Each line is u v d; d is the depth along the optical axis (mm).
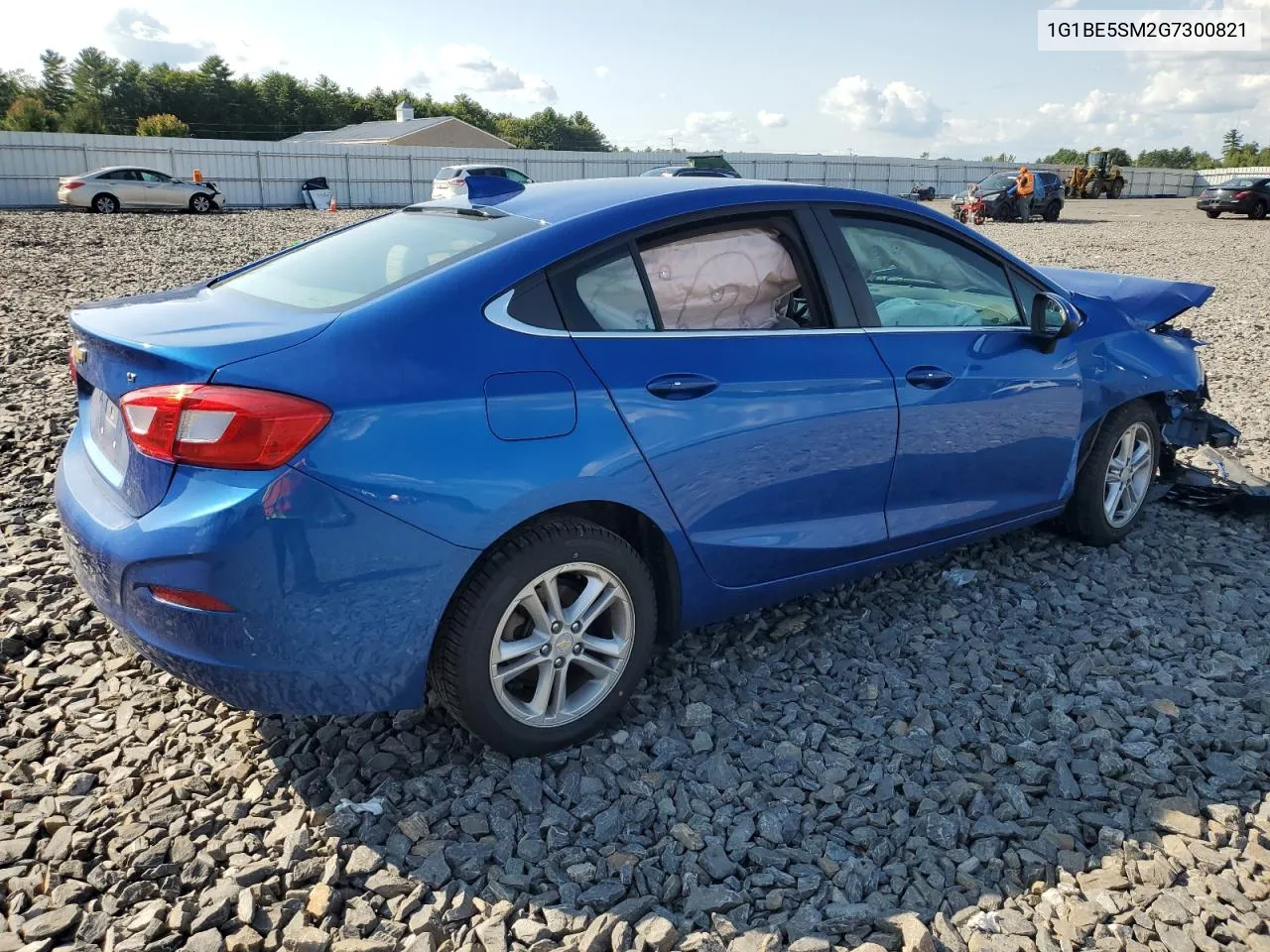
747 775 2775
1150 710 3094
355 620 2391
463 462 2453
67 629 3455
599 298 2803
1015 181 28750
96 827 2496
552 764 2805
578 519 2723
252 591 2293
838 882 2373
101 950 2125
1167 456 4883
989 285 3807
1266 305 11578
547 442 2584
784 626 3617
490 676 2623
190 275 13133
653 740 2938
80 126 79938
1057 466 4000
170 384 2326
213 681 2406
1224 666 3361
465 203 3232
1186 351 4512
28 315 9422
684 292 2980
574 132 121875
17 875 2338
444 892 2309
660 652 3436
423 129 63656
